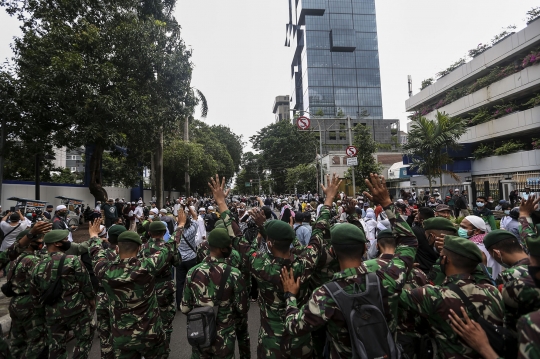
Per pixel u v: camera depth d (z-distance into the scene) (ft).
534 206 12.94
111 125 55.72
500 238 9.20
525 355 5.00
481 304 7.16
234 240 11.17
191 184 162.30
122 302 10.46
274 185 192.75
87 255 17.52
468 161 78.74
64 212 31.53
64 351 12.42
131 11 64.59
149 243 15.42
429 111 99.45
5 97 49.62
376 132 255.29
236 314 11.61
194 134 148.87
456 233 11.27
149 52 59.11
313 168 139.85
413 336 9.36
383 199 8.91
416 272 10.04
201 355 10.10
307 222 21.52
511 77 68.85
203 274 10.44
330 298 7.06
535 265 6.11
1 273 29.68
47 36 52.49
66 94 50.39
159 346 11.37
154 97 62.64
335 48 306.96
